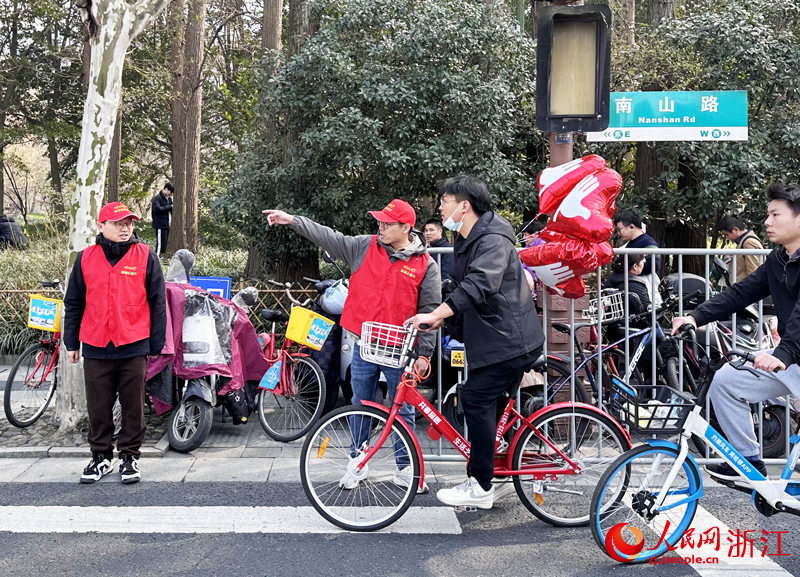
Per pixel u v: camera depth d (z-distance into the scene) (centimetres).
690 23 997
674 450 381
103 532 411
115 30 580
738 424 384
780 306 393
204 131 2216
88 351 486
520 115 1048
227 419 659
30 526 417
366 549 392
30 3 2228
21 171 3150
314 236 471
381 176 953
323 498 421
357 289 459
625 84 1008
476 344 396
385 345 408
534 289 574
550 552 391
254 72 1097
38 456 546
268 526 421
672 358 613
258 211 995
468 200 403
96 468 497
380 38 991
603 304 594
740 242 734
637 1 1881
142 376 497
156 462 539
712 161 953
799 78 966
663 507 379
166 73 2069
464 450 423
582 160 450
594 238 430
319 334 604
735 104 802
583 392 566
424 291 455
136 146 2867
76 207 592
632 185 1144
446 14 945
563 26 512
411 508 453
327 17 1025
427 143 952
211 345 564
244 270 1208
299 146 958
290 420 625
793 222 377
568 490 427
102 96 587
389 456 430
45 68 2600
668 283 672
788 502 375
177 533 410
